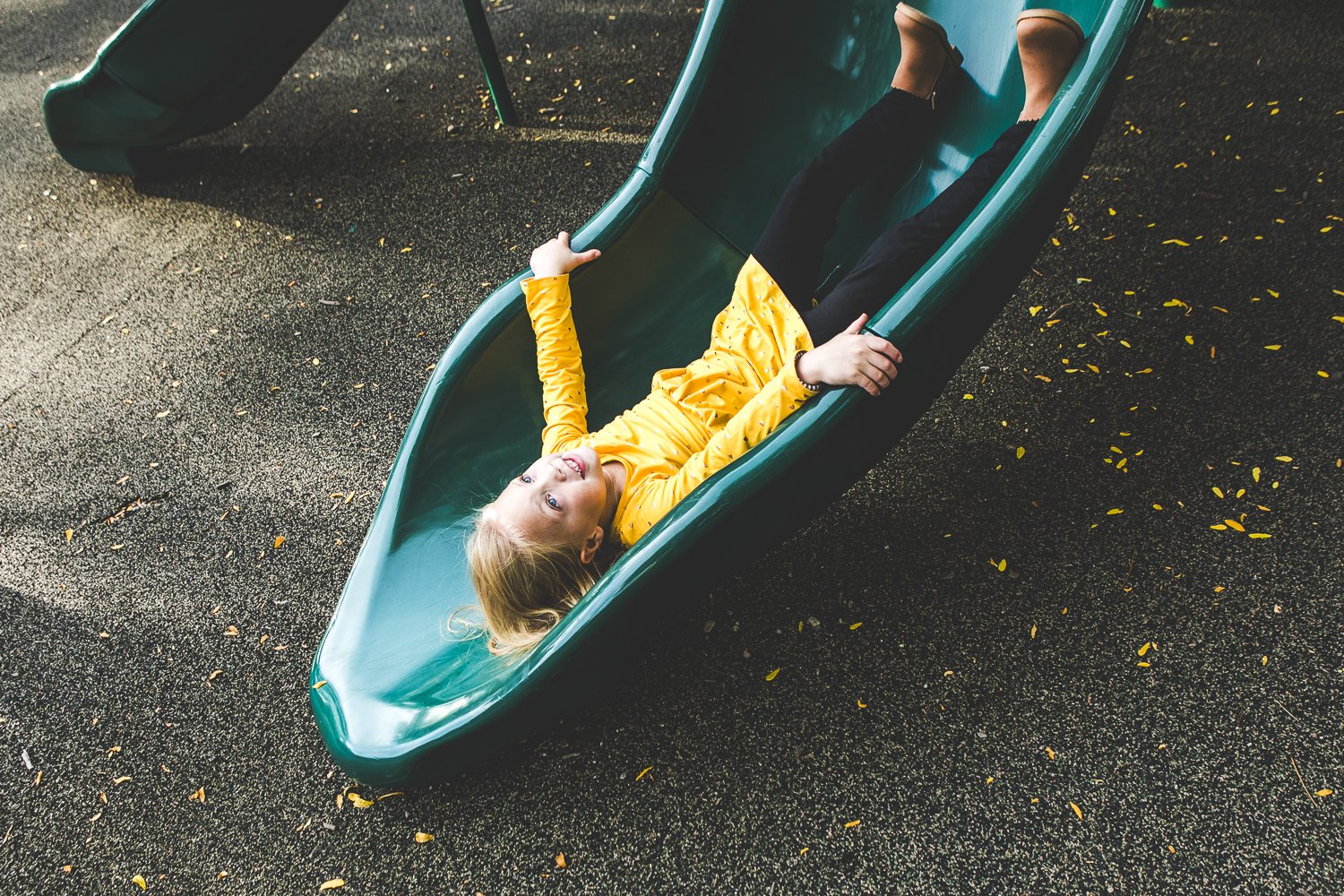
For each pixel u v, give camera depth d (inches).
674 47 137.0
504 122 128.0
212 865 60.7
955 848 53.5
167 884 60.1
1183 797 52.9
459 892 57.1
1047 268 87.4
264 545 80.1
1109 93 53.0
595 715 63.9
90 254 121.1
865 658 62.9
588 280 72.6
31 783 66.6
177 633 74.4
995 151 60.2
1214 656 58.2
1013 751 56.6
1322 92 100.2
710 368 68.4
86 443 94.0
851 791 57.0
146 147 130.3
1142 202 91.9
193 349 103.0
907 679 61.2
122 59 113.1
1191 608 60.6
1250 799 52.1
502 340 70.1
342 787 62.9
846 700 61.1
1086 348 78.7
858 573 67.5
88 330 108.7
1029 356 79.4
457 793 61.5
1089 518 66.8
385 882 58.4
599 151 118.3
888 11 73.0
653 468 65.2
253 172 130.9
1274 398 71.0
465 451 69.2
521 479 61.2
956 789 55.7
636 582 50.6
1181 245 86.0
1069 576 63.9
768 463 50.6
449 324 98.7
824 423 51.0
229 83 120.9
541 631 60.5
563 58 140.3
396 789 57.5
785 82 74.6
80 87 118.0
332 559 77.7
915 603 64.9
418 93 140.7
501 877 57.4
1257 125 97.8
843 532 70.3
